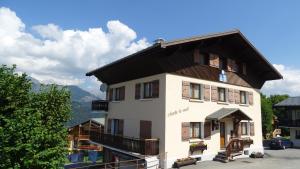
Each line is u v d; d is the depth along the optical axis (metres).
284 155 25.42
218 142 21.81
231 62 24.08
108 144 23.56
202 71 21.23
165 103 18.56
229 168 18.05
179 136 19.09
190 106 20.06
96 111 27.11
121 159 22.78
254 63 25.70
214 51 22.53
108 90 27.22
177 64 19.59
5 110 10.17
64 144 10.77
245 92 25.28
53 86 11.95
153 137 19.42
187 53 20.41
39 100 11.39
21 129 9.64
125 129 23.33
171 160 18.39
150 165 17.95
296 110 37.81
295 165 19.70
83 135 41.47
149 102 20.31
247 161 20.95
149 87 20.78
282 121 38.69
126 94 23.73
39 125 10.19
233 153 21.73
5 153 9.33
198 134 20.77
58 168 10.48
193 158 19.34
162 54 18.67
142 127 20.89
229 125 23.11
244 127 24.95
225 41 23.17
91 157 33.16
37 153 9.77
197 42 20.19
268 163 20.31
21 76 10.91
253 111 25.64
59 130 11.22
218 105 22.22
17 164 9.36
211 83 21.86
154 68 19.55
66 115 11.88
